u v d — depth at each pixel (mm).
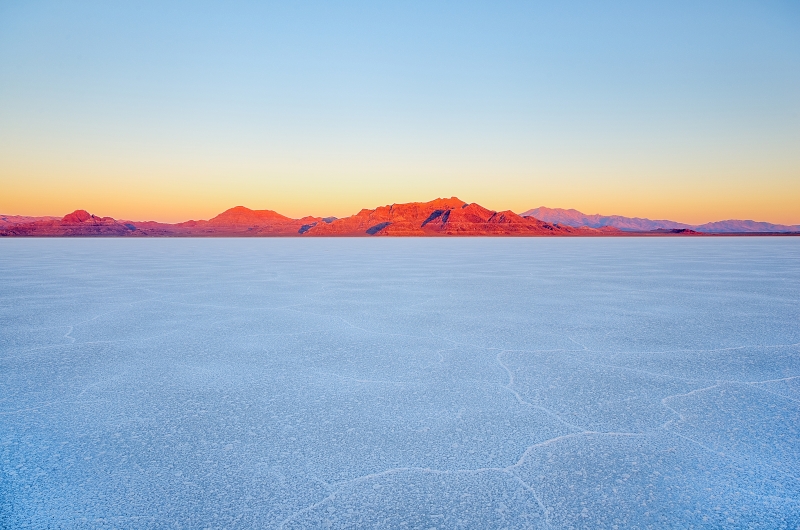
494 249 59906
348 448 4207
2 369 6617
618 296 14062
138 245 81438
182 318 10555
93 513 3254
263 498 3434
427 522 3143
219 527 3094
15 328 9445
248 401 5379
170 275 21266
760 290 15438
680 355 7355
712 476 3732
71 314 11023
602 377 6254
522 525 3109
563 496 3451
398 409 5129
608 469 3840
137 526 3107
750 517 3215
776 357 7223
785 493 3498
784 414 4980
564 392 5664
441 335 8805
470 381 6082
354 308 11914
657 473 3775
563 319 10406
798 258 34812
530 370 6570
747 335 8758
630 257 37625
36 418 4887
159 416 4941
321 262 31750
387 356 7324
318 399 5441
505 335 8797
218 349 7770
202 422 4781
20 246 71688
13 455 4078
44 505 3346
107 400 5410
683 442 4324
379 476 3730
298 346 7969
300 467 3873
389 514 3232
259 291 15297
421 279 19438
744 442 4324
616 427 4652
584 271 23531
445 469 3838
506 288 16188
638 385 5918
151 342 8258
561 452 4129
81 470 3826
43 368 6664
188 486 3592
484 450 4168
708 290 15477
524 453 4113
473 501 3387
